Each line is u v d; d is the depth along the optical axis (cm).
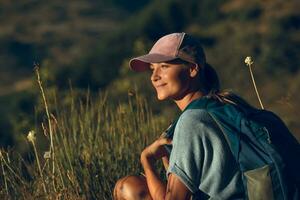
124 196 484
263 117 453
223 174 445
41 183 567
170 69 470
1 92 8962
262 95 3869
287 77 4872
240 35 6284
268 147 440
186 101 473
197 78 472
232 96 460
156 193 464
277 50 5388
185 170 448
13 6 11956
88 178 586
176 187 449
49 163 595
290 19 6525
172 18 7556
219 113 450
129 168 607
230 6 7444
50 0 12269
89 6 12225
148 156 477
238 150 443
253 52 5594
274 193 438
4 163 581
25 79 9481
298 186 440
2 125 2198
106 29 11419
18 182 579
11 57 10350
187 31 7381
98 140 614
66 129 629
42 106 609
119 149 612
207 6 7519
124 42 7206
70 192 567
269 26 6425
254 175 439
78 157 594
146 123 658
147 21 7669
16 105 5684
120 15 12112
